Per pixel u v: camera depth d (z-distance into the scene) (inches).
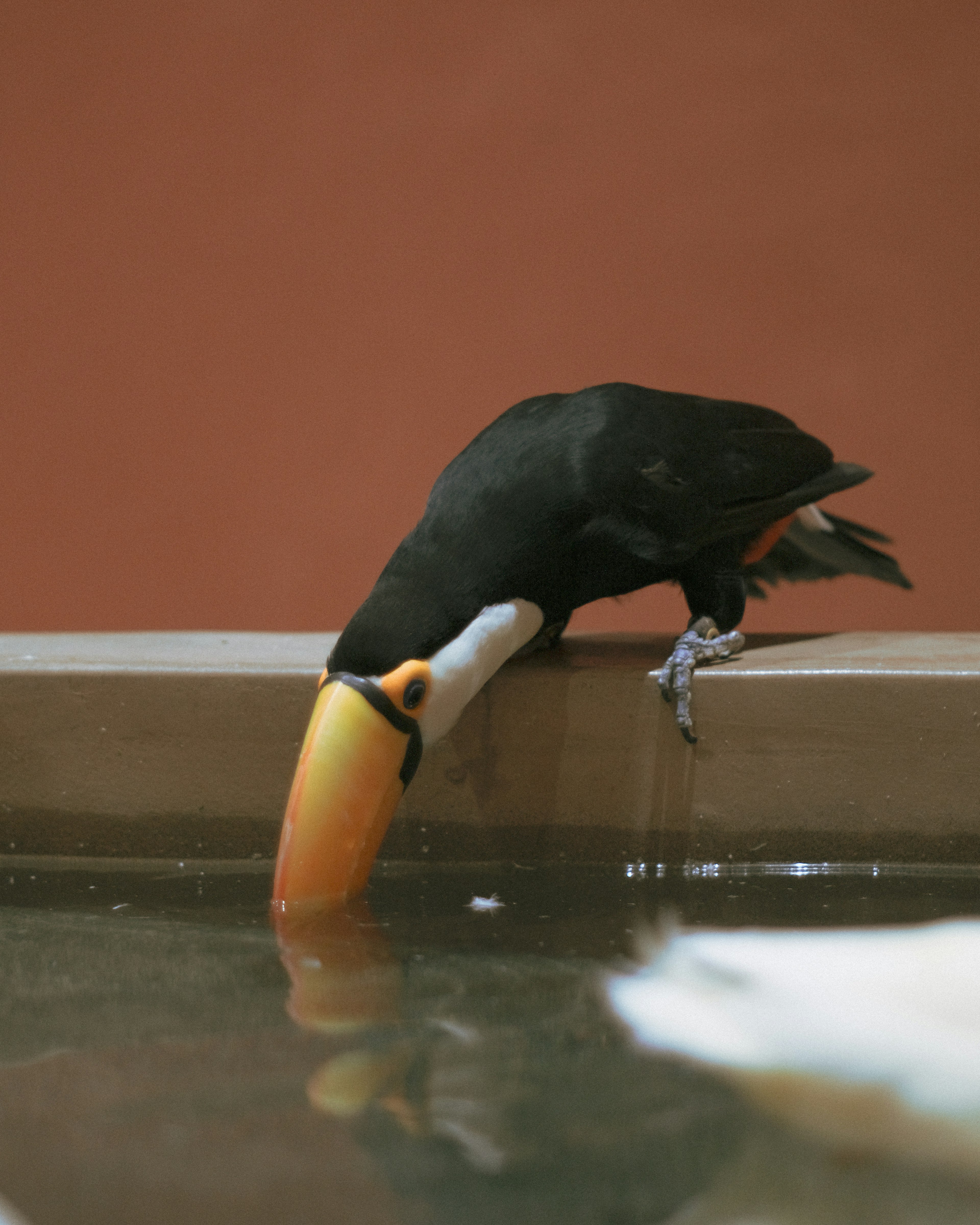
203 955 90.6
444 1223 79.5
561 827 98.7
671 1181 80.5
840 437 184.2
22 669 99.4
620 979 88.6
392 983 88.5
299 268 189.9
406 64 185.2
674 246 184.4
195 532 195.0
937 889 95.8
